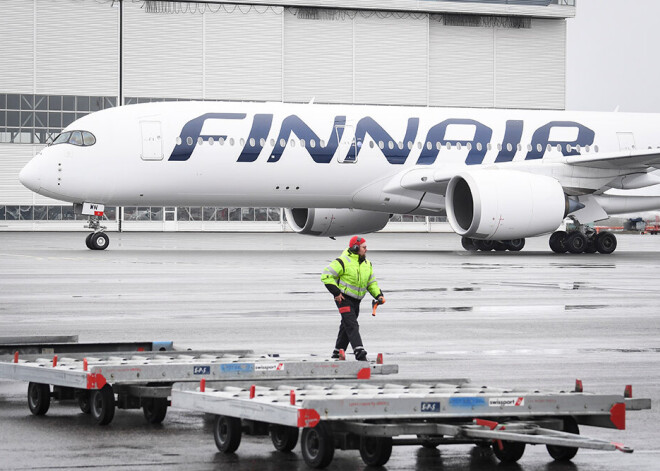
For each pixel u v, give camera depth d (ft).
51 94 581.12
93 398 88.99
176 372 91.30
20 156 581.12
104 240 343.67
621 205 356.79
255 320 154.40
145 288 203.51
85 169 301.02
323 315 161.48
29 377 91.91
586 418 80.59
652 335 142.61
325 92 614.75
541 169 333.83
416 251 364.38
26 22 576.20
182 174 306.14
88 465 72.13
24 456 74.64
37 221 589.32
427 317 161.79
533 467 74.59
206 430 85.10
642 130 364.38
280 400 76.79
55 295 188.96
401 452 79.51
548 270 262.26
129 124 304.91
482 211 305.53
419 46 621.72
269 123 313.53
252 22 598.75
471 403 76.23
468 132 339.36
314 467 73.26
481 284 219.20
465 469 74.02
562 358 121.39
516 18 635.66
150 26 588.91
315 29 610.24
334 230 343.05
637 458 76.69
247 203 320.91
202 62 595.47
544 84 642.63
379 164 325.62
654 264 289.12
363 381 90.43
